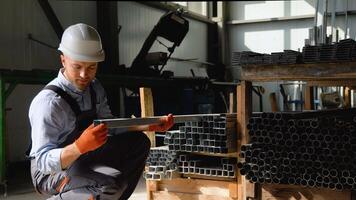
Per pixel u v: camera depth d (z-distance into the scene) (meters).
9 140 5.14
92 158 2.04
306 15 8.23
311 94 4.47
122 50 7.22
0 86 3.81
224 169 2.61
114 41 6.69
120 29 6.86
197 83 6.64
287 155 2.32
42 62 5.69
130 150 2.21
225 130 2.52
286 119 2.33
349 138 2.20
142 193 3.46
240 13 9.13
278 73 2.36
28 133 5.40
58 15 6.05
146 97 3.07
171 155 2.79
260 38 8.91
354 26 7.26
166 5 8.31
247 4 9.03
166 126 2.30
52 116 1.87
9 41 5.20
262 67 2.41
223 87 7.23
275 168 2.33
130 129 2.27
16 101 5.23
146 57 6.22
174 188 2.79
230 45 9.29
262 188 2.43
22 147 5.31
